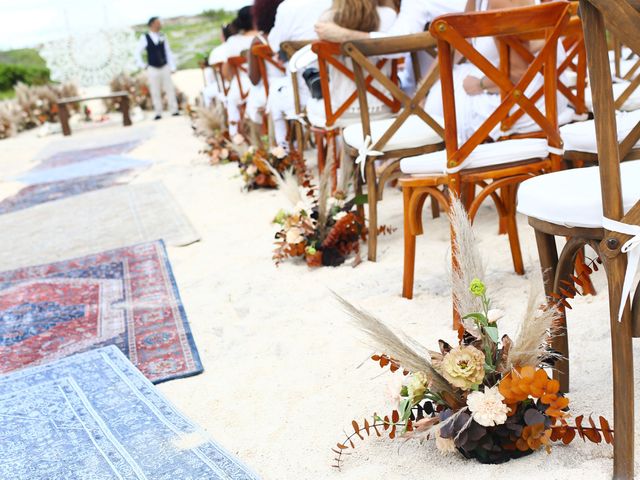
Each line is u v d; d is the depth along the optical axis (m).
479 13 2.68
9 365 3.20
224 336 3.22
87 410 2.64
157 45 15.36
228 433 2.39
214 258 4.52
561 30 2.79
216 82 10.27
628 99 3.66
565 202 1.85
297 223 4.14
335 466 2.08
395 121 3.75
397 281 3.58
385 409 2.38
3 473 2.28
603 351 2.52
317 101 5.34
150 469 2.19
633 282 1.71
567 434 1.91
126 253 4.86
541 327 1.91
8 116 15.34
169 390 2.75
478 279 2.00
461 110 3.74
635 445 1.92
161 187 7.27
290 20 6.20
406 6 4.49
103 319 3.64
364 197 4.12
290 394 2.59
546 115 2.94
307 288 3.70
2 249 5.50
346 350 2.89
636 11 1.51
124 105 14.96
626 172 1.94
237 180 7.11
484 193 2.96
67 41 17.11
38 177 9.22
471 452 1.98
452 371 1.90
